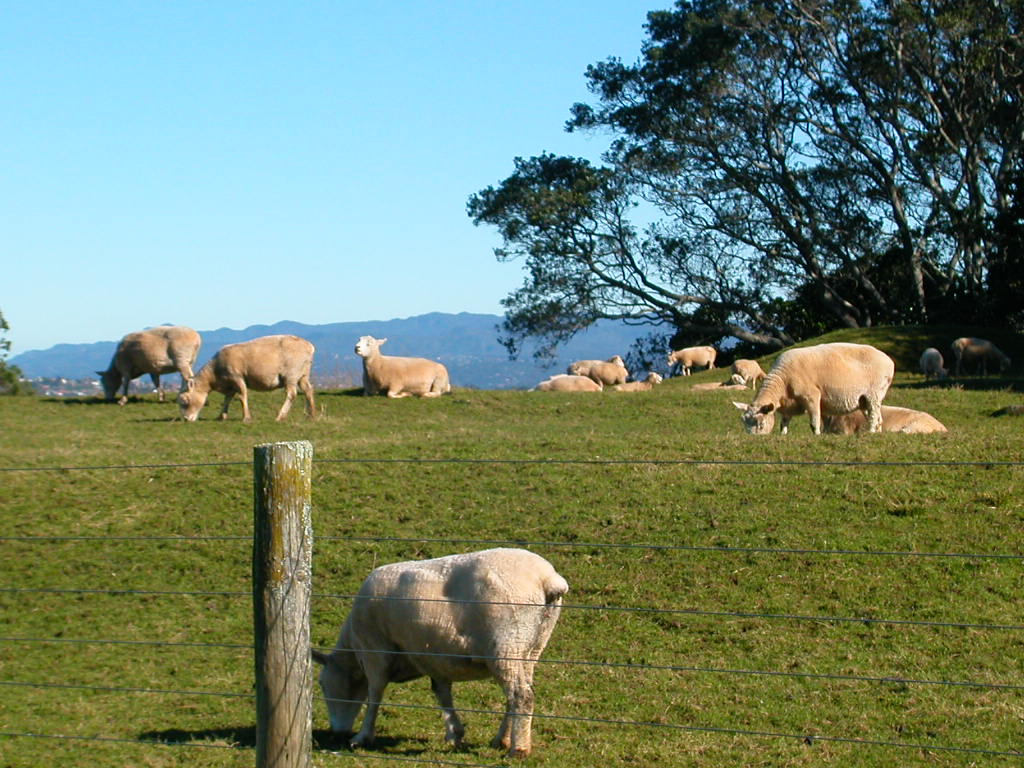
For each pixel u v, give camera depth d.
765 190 53.75
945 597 11.70
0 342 33.59
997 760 8.10
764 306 56.41
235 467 16.92
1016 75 45.75
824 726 8.95
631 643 11.17
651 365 64.19
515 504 14.92
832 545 12.87
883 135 50.03
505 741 8.41
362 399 29.44
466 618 8.16
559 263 55.88
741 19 48.03
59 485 16.33
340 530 14.56
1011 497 13.71
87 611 12.80
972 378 32.28
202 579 13.57
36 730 9.33
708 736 8.75
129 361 29.00
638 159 51.84
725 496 14.46
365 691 9.22
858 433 17.14
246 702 10.02
